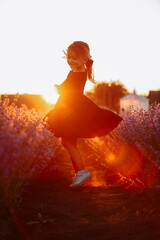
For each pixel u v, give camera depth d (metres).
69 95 4.93
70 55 4.97
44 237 2.90
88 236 2.95
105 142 7.41
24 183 4.29
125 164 5.48
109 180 5.51
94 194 4.52
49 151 4.64
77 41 5.01
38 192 4.46
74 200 4.16
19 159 3.10
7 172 2.78
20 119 4.35
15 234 2.91
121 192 4.59
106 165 6.70
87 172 4.82
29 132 4.06
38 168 4.54
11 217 3.16
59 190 4.70
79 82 4.95
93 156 8.46
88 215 3.54
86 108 4.92
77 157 4.86
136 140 4.76
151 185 3.92
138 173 5.02
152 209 3.57
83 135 4.89
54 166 5.98
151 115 5.06
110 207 3.84
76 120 4.88
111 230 3.09
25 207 3.68
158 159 3.90
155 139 4.20
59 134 4.91
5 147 2.85
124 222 3.30
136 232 3.03
